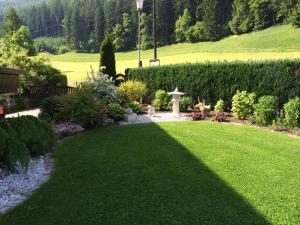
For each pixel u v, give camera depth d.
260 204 5.69
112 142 10.02
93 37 96.12
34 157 7.96
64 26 104.75
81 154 8.71
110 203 5.70
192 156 8.46
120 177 6.91
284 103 13.23
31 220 5.14
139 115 15.72
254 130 11.79
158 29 86.88
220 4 79.88
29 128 7.86
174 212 5.37
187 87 17.06
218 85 15.73
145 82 19.36
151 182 6.63
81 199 5.86
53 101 12.85
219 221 5.10
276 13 73.94
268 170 7.43
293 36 64.88
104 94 15.54
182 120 14.27
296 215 5.31
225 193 6.13
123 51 87.81
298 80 12.77
